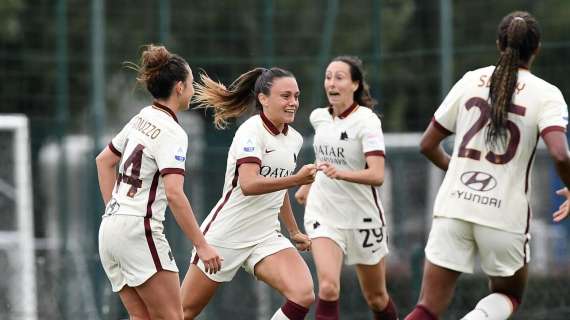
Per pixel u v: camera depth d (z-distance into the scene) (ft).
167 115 78.43
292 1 191.52
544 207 139.13
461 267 76.07
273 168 84.43
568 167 73.72
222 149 135.03
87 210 137.39
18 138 140.46
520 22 75.56
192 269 86.48
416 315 76.48
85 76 184.85
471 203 75.25
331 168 85.71
